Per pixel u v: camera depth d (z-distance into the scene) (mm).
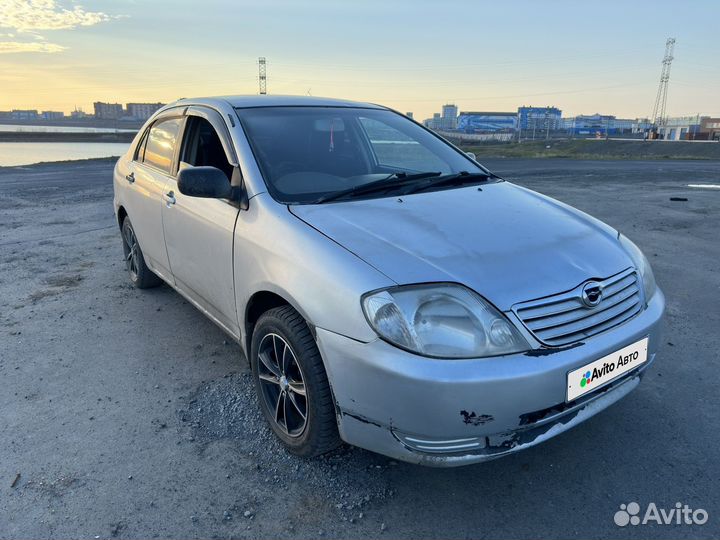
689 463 2586
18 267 5758
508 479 2506
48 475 2523
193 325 4188
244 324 2879
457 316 2086
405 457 2160
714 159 28031
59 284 5180
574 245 2564
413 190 3051
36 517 2268
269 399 2785
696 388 3242
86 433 2842
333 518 2277
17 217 8570
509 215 2787
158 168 4051
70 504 2342
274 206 2711
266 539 2168
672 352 3699
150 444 2752
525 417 2104
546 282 2240
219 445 2750
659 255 6105
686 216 8383
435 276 2172
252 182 2869
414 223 2559
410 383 2018
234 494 2408
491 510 2316
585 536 2170
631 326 2422
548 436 2201
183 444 2754
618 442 2750
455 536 2182
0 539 2150
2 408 3072
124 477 2512
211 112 3490
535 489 2438
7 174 15695
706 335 3963
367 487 2455
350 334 2145
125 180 4613
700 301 4648
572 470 2555
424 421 2049
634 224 7789
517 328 2105
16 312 4473
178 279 3820
